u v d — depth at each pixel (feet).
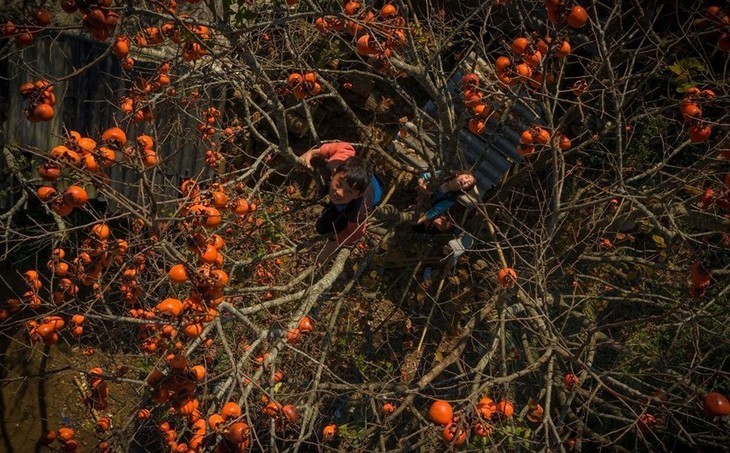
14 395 19.38
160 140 17.42
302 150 21.35
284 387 15.79
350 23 10.72
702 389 12.32
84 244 9.57
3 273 19.15
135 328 15.53
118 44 8.60
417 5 19.71
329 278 13.55
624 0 19.88
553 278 20.34
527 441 11.52
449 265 18.88
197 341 10.85
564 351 12.57
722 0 17.11
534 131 13.33
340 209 11.84
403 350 21.56
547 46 11.19
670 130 21.06
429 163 15.14
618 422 19.36
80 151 8.20
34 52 15.97
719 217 12.05
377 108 21.03
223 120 19.67
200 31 10.30
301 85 11.69
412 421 19.36
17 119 16.39
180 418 12.59
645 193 13.91
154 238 9.04
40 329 10.41
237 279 17.54
